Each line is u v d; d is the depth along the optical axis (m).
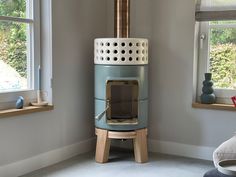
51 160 3.29
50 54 3.23
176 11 3.54
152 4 3.65
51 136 3.28
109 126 3.28
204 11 3.42
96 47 3.33
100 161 3.33
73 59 3.49
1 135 2.80
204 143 3.49
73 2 3.44
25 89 3.13
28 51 3.15
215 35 3.50
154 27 3.66
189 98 3.53
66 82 3.42
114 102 3.45
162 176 2.96
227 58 3.46
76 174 3.00
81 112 3.64
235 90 3.43
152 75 3.70
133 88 3.36
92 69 3.75
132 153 3.68
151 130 3.75
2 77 2.93
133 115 3.40
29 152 3.06
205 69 3.56
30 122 3.05
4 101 2.91
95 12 3.75
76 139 3.60
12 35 3.00
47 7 3.21
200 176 2.96
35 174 3.00
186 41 3.51
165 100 3.66
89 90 3.73
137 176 2.95
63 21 3.34
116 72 3.21
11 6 2.97
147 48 3.36
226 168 1.95
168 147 3.67
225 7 3.32
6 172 2.85
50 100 3.26
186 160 3.44
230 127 3.36
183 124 3.59
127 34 3.41
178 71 3.57
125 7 3.38
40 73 3.24
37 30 3.21
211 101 3.44
